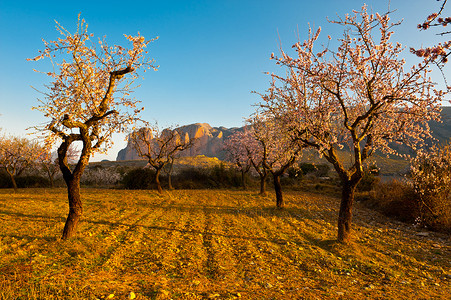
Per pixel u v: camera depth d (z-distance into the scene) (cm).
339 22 993
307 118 1164
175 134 3372
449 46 379
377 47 1015
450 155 1494
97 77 1082
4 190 3088
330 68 1091
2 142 2795
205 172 4397
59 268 683
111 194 2536
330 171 6050
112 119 1112
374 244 1120
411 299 609
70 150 4206
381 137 1234
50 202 1872
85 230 1124
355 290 659
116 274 681
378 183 2836
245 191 3266
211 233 1191
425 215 1463
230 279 694
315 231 1316
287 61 1123
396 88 1030
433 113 1052
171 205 1992
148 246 962
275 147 2120
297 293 611
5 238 930
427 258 971
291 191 3447
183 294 552
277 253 952
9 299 472
